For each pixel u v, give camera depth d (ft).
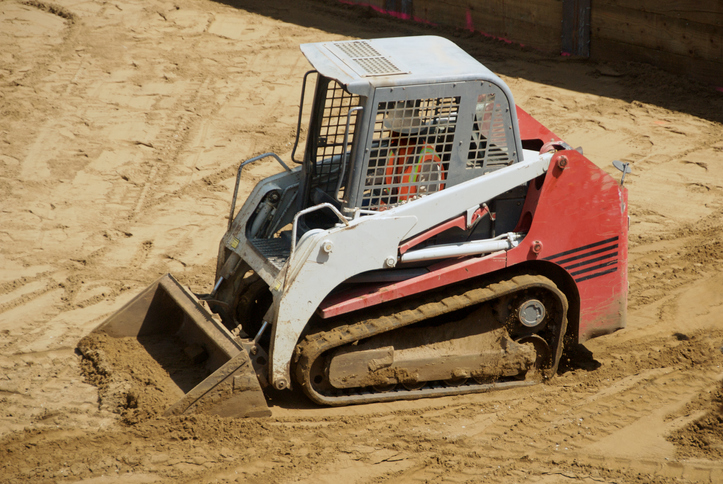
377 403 47.37
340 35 129.49
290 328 43.14
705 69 101.91
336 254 42.80
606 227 47.96
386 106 43.06
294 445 43.01
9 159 85.15
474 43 125.90
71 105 99.40
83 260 66.95
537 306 47.70
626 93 103.71
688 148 88.12
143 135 92.53
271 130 94.68
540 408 47.11
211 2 144.87
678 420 45.98
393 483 40.29
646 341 54.95
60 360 52.03
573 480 40.73
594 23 113.50
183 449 42.34
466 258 47.03
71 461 41.39
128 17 132.57
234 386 44.39
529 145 55.83
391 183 45.27
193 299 49.19
